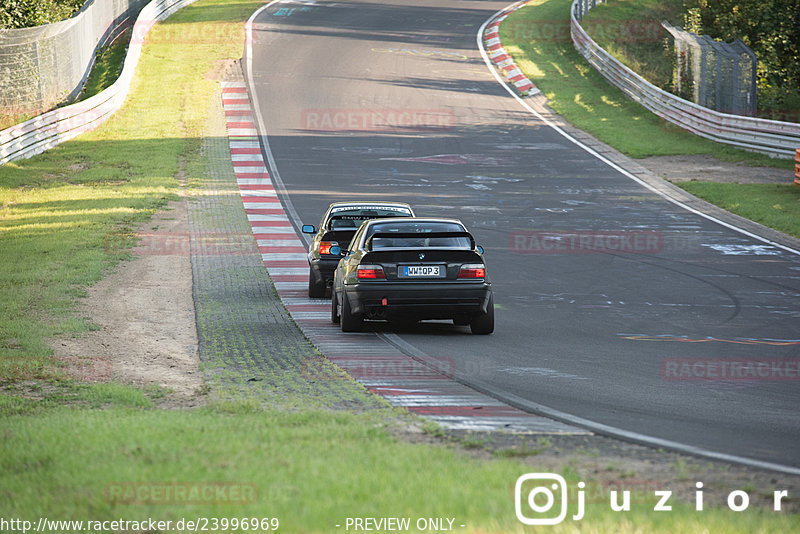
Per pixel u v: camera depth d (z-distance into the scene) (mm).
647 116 156000
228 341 46031
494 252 77938
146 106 153375
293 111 150875
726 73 148375
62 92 148125
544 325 51719
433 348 44219
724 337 48594
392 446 23719
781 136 128125
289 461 21656
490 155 127438
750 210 97188
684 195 106750
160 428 26000
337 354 42594
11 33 132875
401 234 47969
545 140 138500
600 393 34469
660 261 74750
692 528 16875
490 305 47688
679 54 170875
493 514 17656
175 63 182375
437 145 132500
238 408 30422
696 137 142375
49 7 163125
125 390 34312
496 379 36875
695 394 34594
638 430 28328
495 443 25594
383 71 179375
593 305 58344
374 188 107250
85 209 93562
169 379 37812
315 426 26969
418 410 30781
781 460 24672
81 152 125562
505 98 165250
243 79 171125
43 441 24344
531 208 98750
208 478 20344
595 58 186750
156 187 106250
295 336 47594
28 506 18922
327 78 173000
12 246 75625
